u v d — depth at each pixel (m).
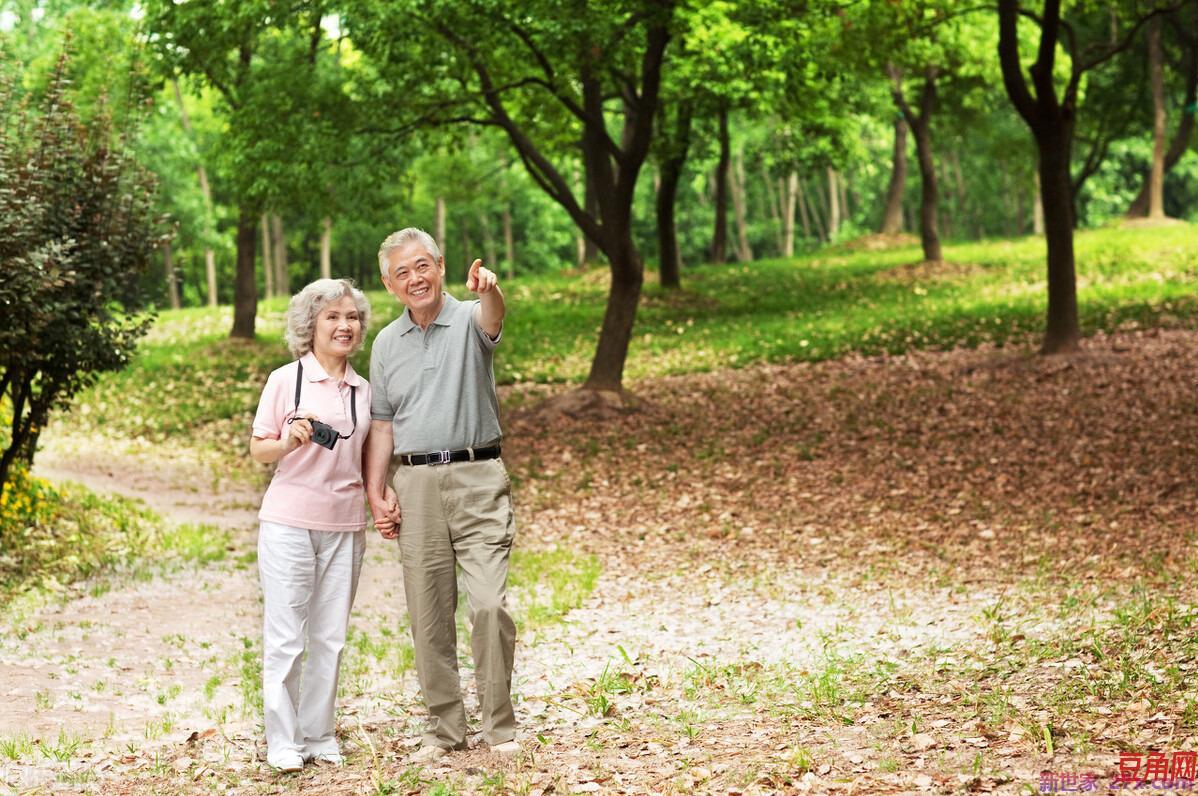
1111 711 4.85
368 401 5.06
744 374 18.67
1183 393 14.06
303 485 4.91
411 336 4.99
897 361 18.39
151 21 16.62
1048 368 15.88
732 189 48.66
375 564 10.41
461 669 6.77
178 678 6.36
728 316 24.05
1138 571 7.89
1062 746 4.42
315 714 5.01
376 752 5.04
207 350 23.20
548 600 8.57
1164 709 4.77
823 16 16.00
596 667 6.65
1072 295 16.53
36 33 30.78
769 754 4.64
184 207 32.06
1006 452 12.62
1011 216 58.16
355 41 14.68
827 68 17.19
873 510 11.07
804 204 61.00
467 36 14.84
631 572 9.56
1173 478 10.76
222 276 55.97
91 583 8.84
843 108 26.50
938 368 17.25
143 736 5.29
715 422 15.54
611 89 18.64
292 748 4.85
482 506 4.97
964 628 6.98
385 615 8.33
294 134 15.80
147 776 4.71
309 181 15.78
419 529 4.95
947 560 9.08
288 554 4.86
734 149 38.12
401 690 6.22
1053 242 16.47
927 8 16.84
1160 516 9.56
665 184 26.97
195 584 8.99
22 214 8.28
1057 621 6.82
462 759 4.86
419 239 4.92
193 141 33.22
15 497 9.70
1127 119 36.25
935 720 4.99
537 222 55.44
